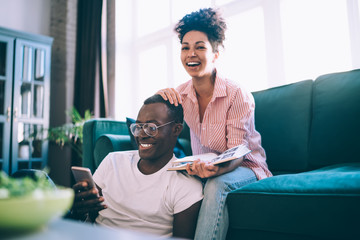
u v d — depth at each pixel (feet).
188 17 5.08
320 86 5.50
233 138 4.56
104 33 11.52
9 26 11.78
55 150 12.28
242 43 9.21
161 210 3.48
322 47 7.75
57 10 12.77
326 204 2.86
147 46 12.14
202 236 3.30
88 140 6.13
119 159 3.99
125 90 12.30
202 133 5.01
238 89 4.75
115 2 11.99
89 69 11.52
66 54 12.62
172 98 4.00
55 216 1.73
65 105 12.43
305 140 5.47
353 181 2.99
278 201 3.13
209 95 5.13
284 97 5.89
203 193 3.62
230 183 3.70
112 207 3.65
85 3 12.18
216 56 5.22
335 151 5.00
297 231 2.99
